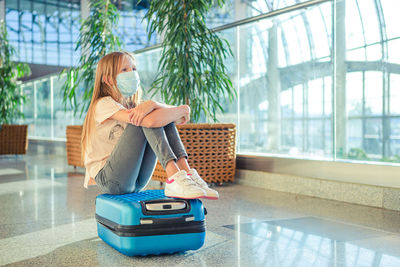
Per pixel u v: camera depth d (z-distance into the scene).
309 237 1.89
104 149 1.79
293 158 3.35
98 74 1.80
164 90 3.55
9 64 7.38
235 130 3.66
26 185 3.78
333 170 3.01
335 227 2.09
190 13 3.45
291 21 9.12
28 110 8.86
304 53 9.51
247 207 2.65
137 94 1.93
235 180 3.84
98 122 1.75
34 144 8.60
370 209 2.58
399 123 9.23
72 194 3.23
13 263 1.52
